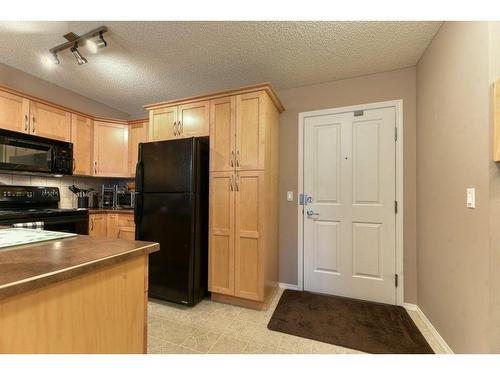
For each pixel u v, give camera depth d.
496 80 1.11
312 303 2.26
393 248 2.25
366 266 2.34
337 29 1.76
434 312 1.77
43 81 2.62
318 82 2.55
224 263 2.21
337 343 1.65
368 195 2.35
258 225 2.10
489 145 1.17
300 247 2.58
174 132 2.45
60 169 2.57
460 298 1.41
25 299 0.57
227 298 2.23
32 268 0.63
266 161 2.17
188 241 2.12
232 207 2.19
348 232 2.41
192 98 2.36
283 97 2.71
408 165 2.22
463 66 1.39
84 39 1.90
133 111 3.64
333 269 2.46
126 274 0.84
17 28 1.81
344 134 2.45
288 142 2.67
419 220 2.11
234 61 2.20
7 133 2.14
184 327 1.83
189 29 1.79
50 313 0.62
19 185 2.50
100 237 1.05
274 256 2.49
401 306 2.20
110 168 3.15
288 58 2.14
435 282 1.76
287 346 1.61
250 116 2.15
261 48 2.00
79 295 0.69
